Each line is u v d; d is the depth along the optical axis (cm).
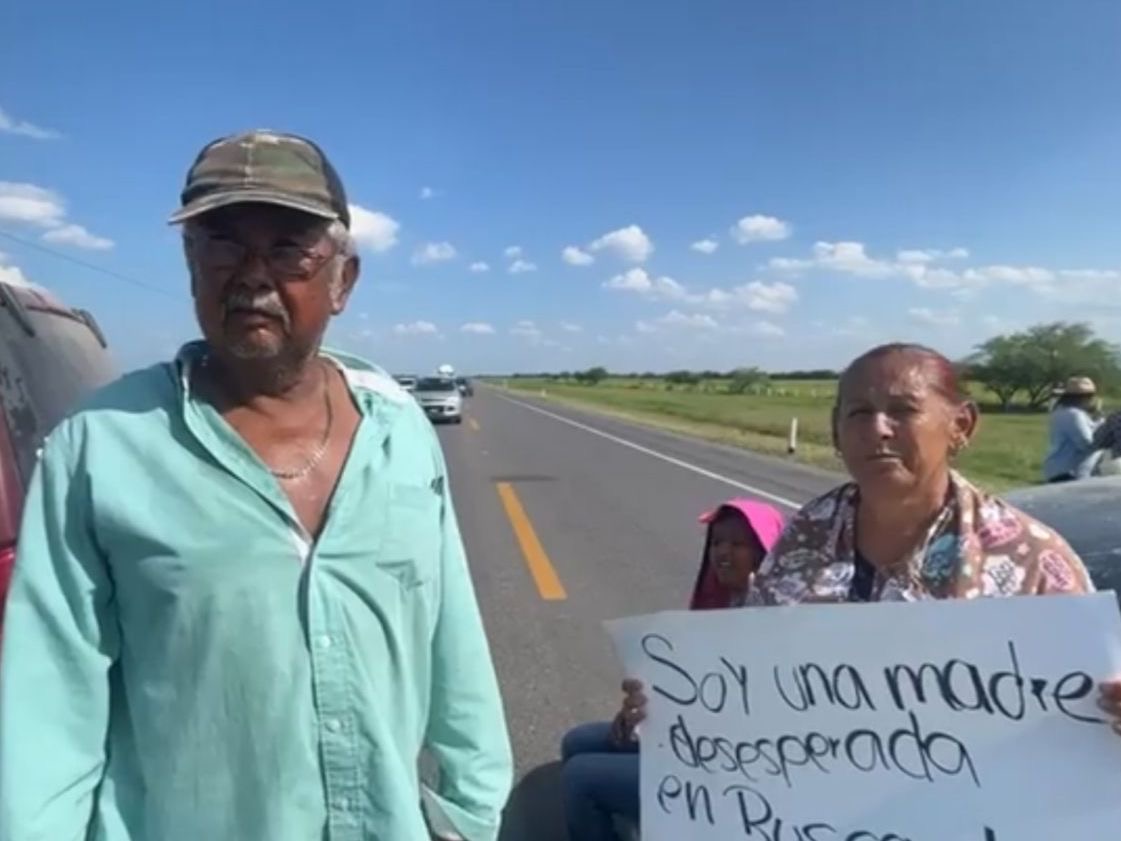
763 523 201
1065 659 118
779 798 129
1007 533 124
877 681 125
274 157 97
